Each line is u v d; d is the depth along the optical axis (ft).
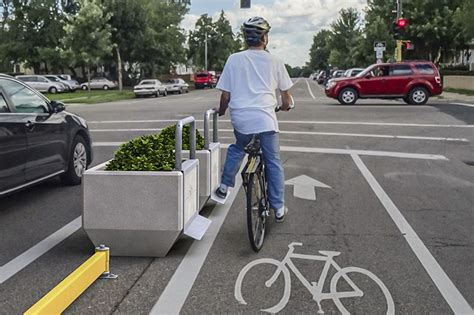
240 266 16.42
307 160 34.83
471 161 34.50
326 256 17.24
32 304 13.93
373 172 31.01
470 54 195.42
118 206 16.76
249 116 17.81
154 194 16.60
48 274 15.97
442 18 148.77
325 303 13.87
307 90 157.58
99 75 208.33
